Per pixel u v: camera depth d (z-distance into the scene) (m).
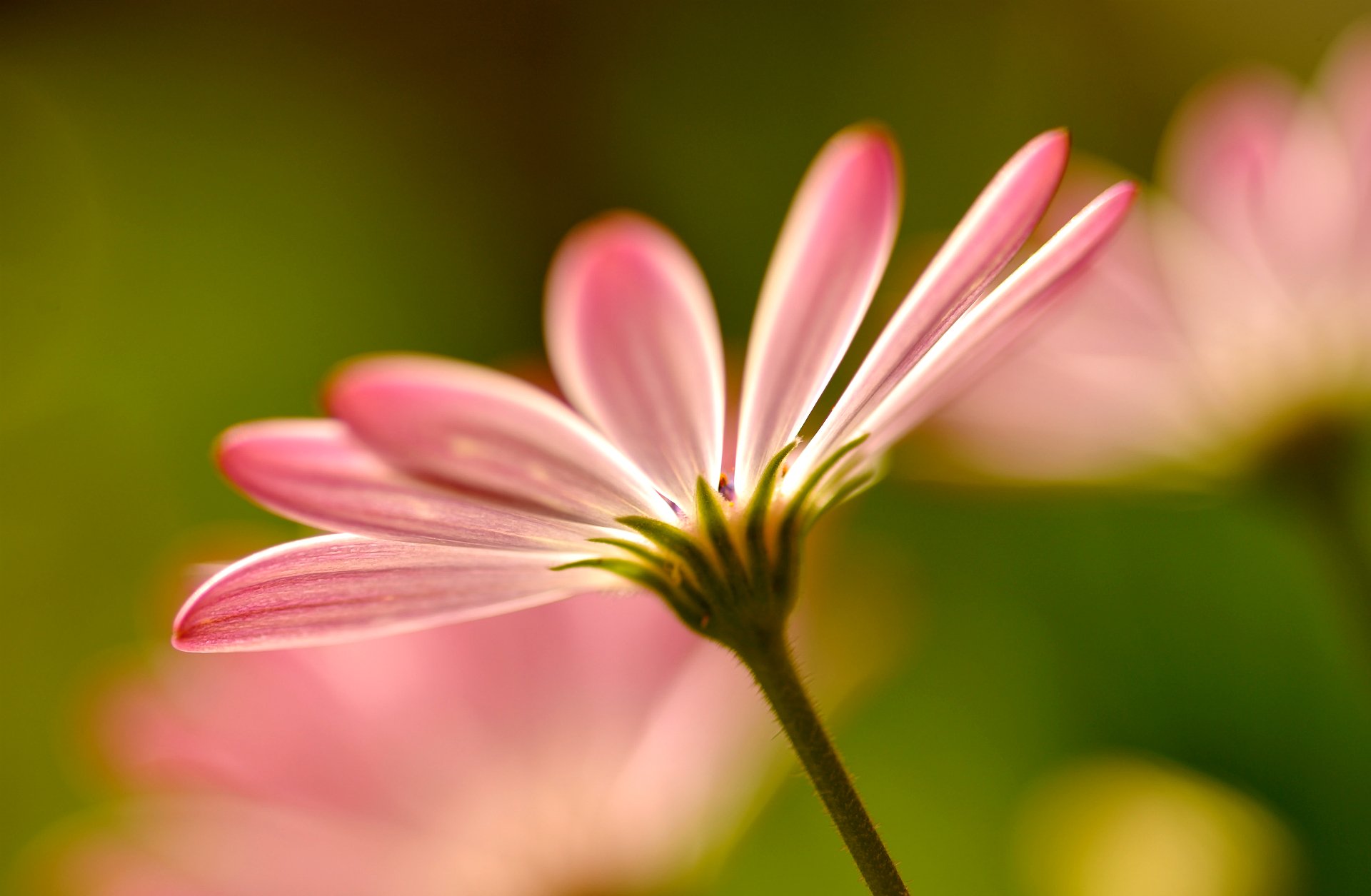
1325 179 0.37
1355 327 0.36
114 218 0.79
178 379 0.74
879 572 0.40
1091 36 0.67
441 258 0.76
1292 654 0.43
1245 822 0.35
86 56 0.84
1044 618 0.47
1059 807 0.38
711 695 0.37
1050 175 0.25
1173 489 0.38
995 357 0.27
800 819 0.47
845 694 0.37
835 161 0.26
